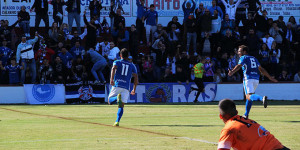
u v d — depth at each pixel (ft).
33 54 111.34
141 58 119.03
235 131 24.03
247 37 122.83
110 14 128.26
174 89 117.80
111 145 41.83
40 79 110.63
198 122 63.16
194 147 40.63
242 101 117.80
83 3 136.15
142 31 128.16
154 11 126.93
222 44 123.65
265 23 129.39
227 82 121.49
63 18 135.95
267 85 125.08
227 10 132.16
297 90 126.62
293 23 134.21
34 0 133.69
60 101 111.45
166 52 120.47
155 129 54.49
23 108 91.45
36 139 45.96
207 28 124.36
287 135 49.21
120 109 58.39
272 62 124.26
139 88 115.55
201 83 112.68
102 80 112.68
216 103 110.73
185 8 126.93
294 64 129.29
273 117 70.69
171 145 41.81
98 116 73.20
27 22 123.85
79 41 118.42
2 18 132.36
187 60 118.62
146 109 89.10
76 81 112.06
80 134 49.83
